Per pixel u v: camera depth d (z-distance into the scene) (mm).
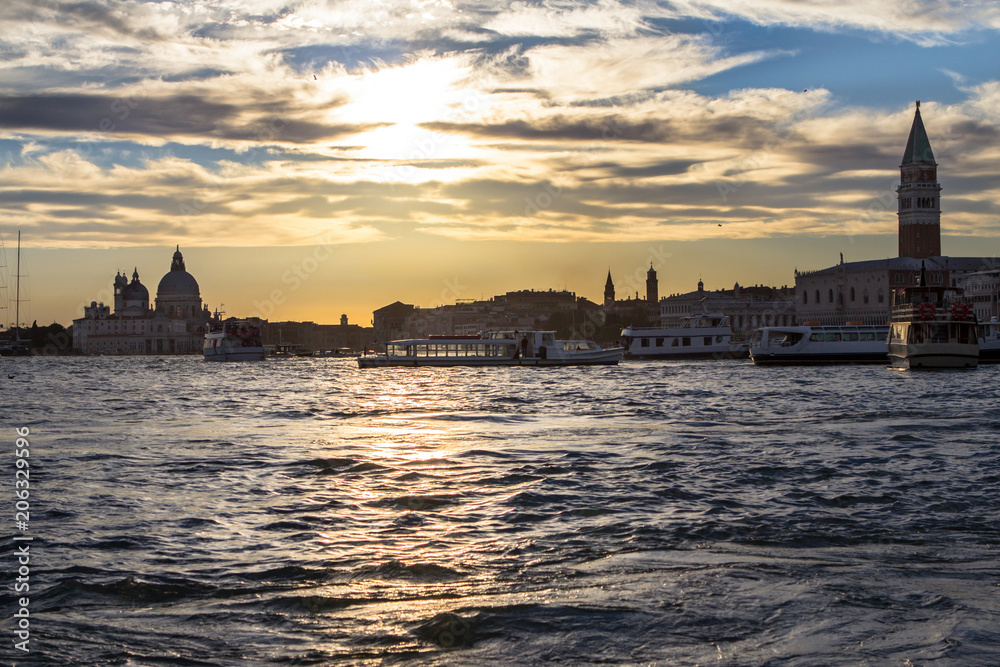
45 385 120000
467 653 16938
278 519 27625
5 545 24500
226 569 22203
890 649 16844
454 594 20078
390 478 34969
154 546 24406
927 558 22562
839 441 44188
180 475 36031
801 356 142500
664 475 34625
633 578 20938
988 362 141250
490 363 164500
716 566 21844
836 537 24641
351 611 19141
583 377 118938
